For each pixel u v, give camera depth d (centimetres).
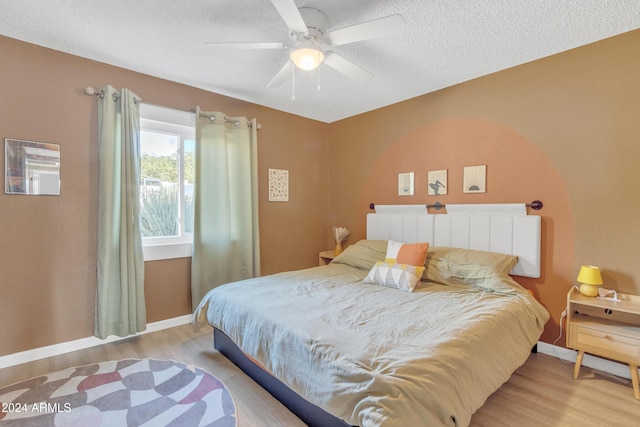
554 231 241
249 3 181
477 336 158
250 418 166
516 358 177
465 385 133
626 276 211
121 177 254
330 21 195
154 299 286
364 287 244
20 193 221
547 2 177
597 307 211
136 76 271
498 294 225
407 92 319
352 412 119
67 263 240
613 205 216
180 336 271
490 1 177
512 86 262
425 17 192
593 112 223
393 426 104
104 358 230
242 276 333
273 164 373
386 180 363
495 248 266
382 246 318
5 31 210
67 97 239
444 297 217
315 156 419
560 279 239
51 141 232
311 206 415
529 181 254
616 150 214
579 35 213
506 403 179
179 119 297
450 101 303
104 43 226
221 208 315
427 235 314
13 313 220
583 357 220
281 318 176
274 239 377
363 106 364
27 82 223
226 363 224
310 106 364
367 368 125
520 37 215
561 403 179
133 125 259
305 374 144
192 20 198
